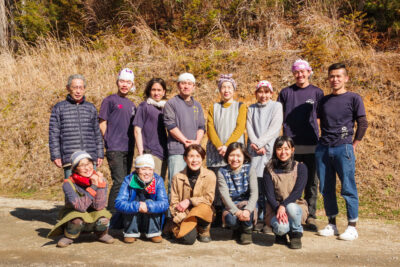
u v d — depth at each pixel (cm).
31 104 892
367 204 570
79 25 1182
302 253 374
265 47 916
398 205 559
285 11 1016
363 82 764
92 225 398
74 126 459
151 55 954
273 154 422
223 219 410
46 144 796
